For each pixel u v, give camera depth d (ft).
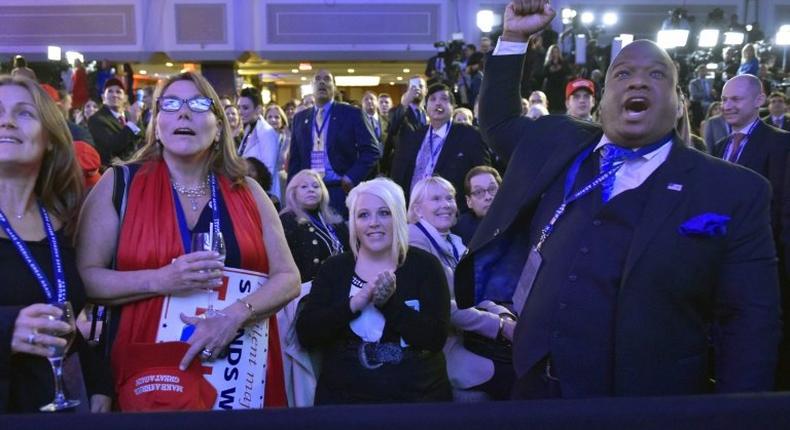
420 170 17.65
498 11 56.24
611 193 5.96
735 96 13.07
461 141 17.34
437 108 17.39
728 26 52.70
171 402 6.39
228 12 55.98
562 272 5.94
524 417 2.72
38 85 6.17
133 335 6.61
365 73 70.23
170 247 6.75
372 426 2.67
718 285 5.81
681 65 44.62
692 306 5.75
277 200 16.52
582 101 18.35
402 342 8.25
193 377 6.50
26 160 5.94
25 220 6.09
